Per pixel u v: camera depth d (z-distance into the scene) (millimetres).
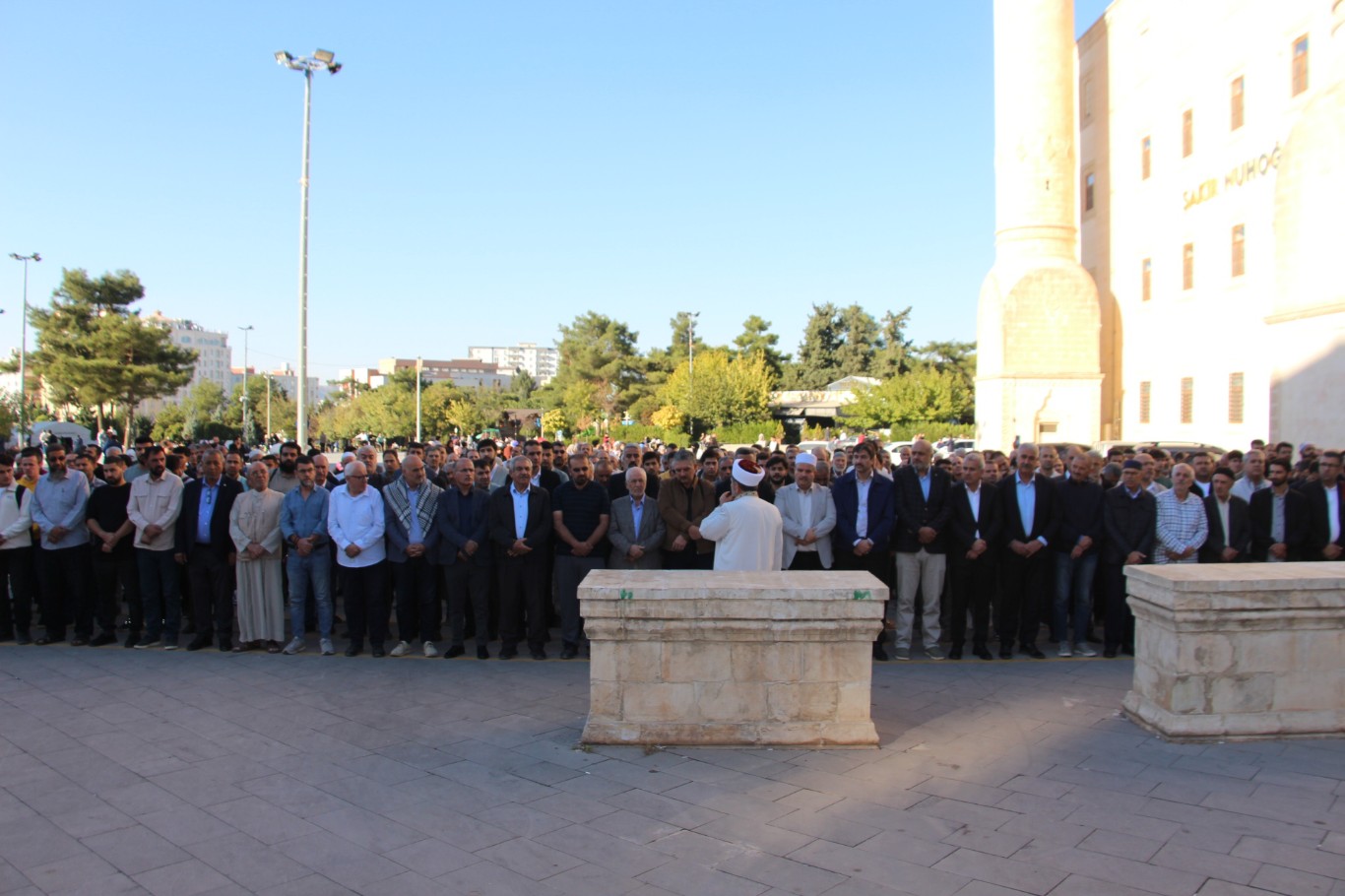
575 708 7059
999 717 6820
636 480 8961
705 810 5043
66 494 9367
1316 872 4273
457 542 8758
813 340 97312
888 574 9289
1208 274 28844
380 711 6992
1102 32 36188
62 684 7801
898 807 5074
